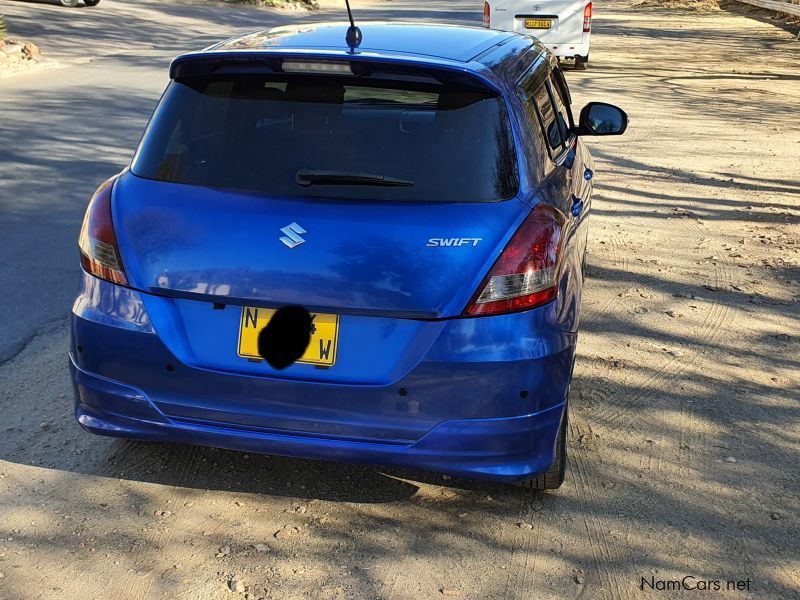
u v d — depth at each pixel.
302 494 3.44
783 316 5.62
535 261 2.96
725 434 4.04
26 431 3.81
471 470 2.98
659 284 6.19
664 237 7.36
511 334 2.91
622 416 4.20
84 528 3.15
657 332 5.30
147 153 3.25
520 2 17.69
